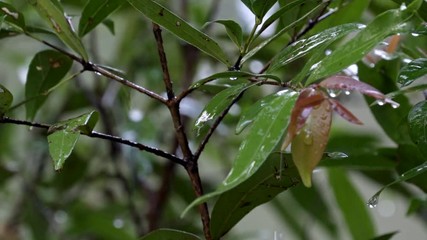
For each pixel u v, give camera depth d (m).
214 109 0.63
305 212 1.20
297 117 0.57
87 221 1.23
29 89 0.83
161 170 1.29
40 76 0.83
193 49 1.22
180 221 1.26
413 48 0.85
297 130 0.57
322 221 1.19
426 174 0.77
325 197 1.30
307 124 0.57
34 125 0.69
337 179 1.04
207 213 0.70
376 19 0.59
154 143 1.21
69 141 0.65
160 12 0.64
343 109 0.57
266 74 0.62
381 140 1.21
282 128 0.57
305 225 1.26
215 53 0.66
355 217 1.04
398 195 1.23
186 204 1.25
